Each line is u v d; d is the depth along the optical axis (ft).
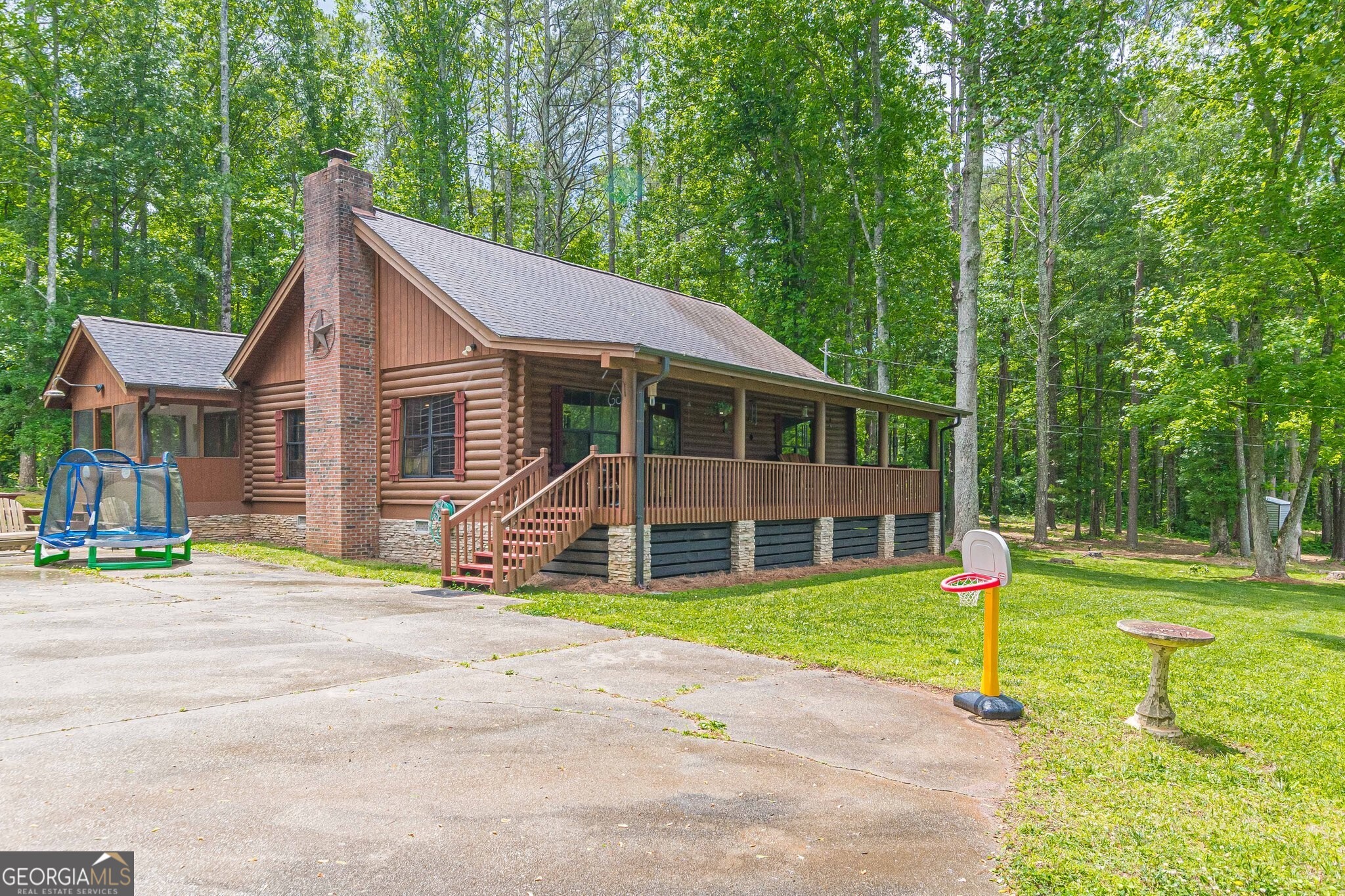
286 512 57.52
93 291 94.43
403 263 46.24
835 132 96.02
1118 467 122.83
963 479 74.02
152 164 90.53
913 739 17.49
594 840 11.66
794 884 10.70
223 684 18.98
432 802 12.68
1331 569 85.81
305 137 110.32
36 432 77.66
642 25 109.70
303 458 56.85
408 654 22.99
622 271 129.70
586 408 49.70
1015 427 126.82
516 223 133.18
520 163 115.24
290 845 10.96
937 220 97.25
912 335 108.17
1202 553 99.14
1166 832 13.17
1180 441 70.74
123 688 18.29
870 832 12.51
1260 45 59.21
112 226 100.63
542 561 37.32
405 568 44.42
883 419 63.41
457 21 108.47
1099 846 12.46
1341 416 64.54
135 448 60.64
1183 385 66.39
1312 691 24.95
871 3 87.25
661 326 55.93
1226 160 64.69
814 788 14.24
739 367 43.47
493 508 36.04
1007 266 111.55
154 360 61.16
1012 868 11.48
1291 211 59.36
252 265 98.32
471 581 36.55
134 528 43.47
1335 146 61.00
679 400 56.95
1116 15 65.46
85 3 89.04
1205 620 39.60
